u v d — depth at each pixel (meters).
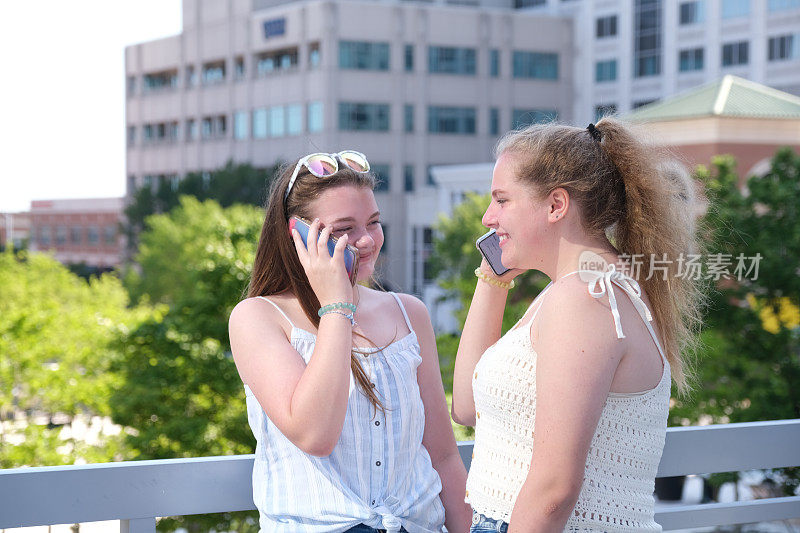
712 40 50.47
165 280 37.03
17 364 18.84
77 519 1.91
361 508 1.75
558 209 1.62
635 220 1.66
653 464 1.62
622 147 1.67
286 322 1.84
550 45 57.69
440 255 29.11
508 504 1.65
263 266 1.94
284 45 56.56
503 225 1.67
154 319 16.02
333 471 1.78
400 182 54.34
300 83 55.44
